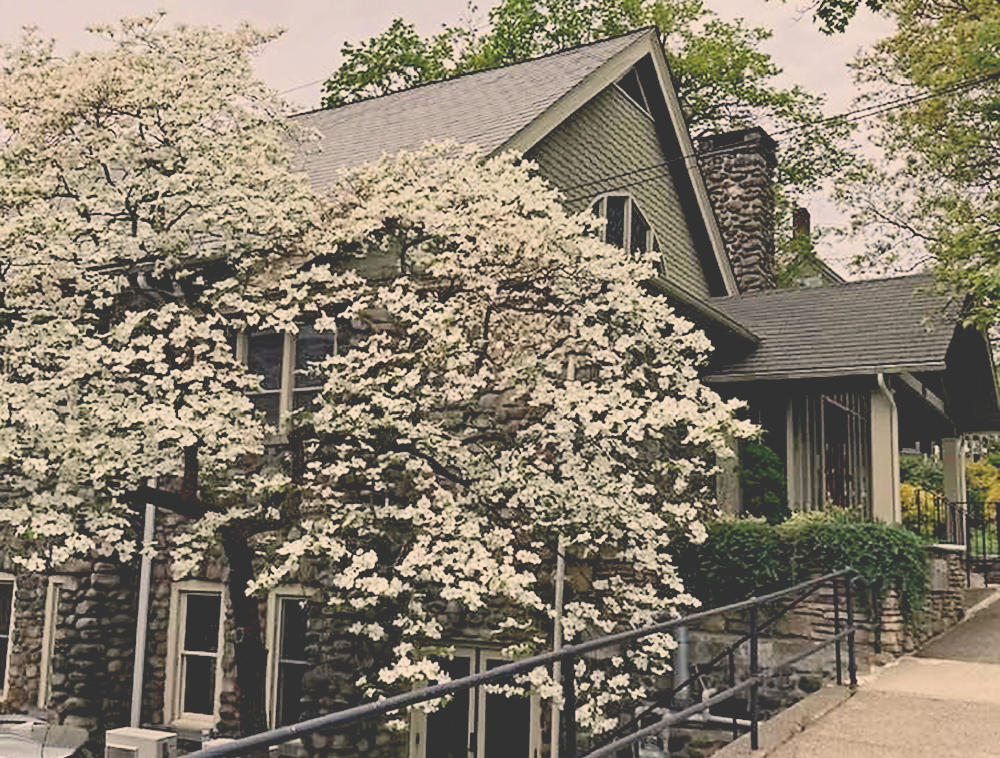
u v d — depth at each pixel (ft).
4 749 28.55
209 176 24.62
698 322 38.34
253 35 27.14
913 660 31.17
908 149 46.60
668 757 27.68
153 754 28.45
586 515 24.93
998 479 70.64
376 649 28.32
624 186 44.39
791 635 31.86
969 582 51.80
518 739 30.32
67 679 32.65
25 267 23.98
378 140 39.70
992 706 24.31
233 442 22.89
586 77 39.86
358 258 27.84
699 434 22.74
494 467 25.55
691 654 32.48
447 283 26.89
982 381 50.83
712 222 51.08
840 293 47.42
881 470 37.17
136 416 21.21
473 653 31.07
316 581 29.17
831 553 31.81
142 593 33.12
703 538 25.94
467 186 25.58
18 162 24.91
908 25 43.88
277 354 33.04
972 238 38.32
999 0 38.78
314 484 26.11
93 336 24.47
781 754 19.70
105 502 23.73
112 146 24.36
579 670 25.44
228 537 24.95
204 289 26.71
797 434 42.65
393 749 29.73
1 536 36.70
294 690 31.40
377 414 23.93
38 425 22.07
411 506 24.31
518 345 27.22
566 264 25.75
